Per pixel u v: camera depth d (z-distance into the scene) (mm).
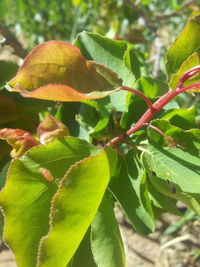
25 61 97
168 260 321
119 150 114
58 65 99
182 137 109
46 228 97
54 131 108
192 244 330
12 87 98
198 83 102
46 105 132
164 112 121
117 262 99
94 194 95
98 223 102
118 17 310
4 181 117
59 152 102
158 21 320
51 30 358
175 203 119
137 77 146
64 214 92
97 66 101
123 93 126
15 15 397
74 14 359
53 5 359
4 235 95
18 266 95
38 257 90
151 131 109
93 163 94
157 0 356
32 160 100
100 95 95
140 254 326
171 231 313
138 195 107
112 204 113
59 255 92
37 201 98
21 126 132
